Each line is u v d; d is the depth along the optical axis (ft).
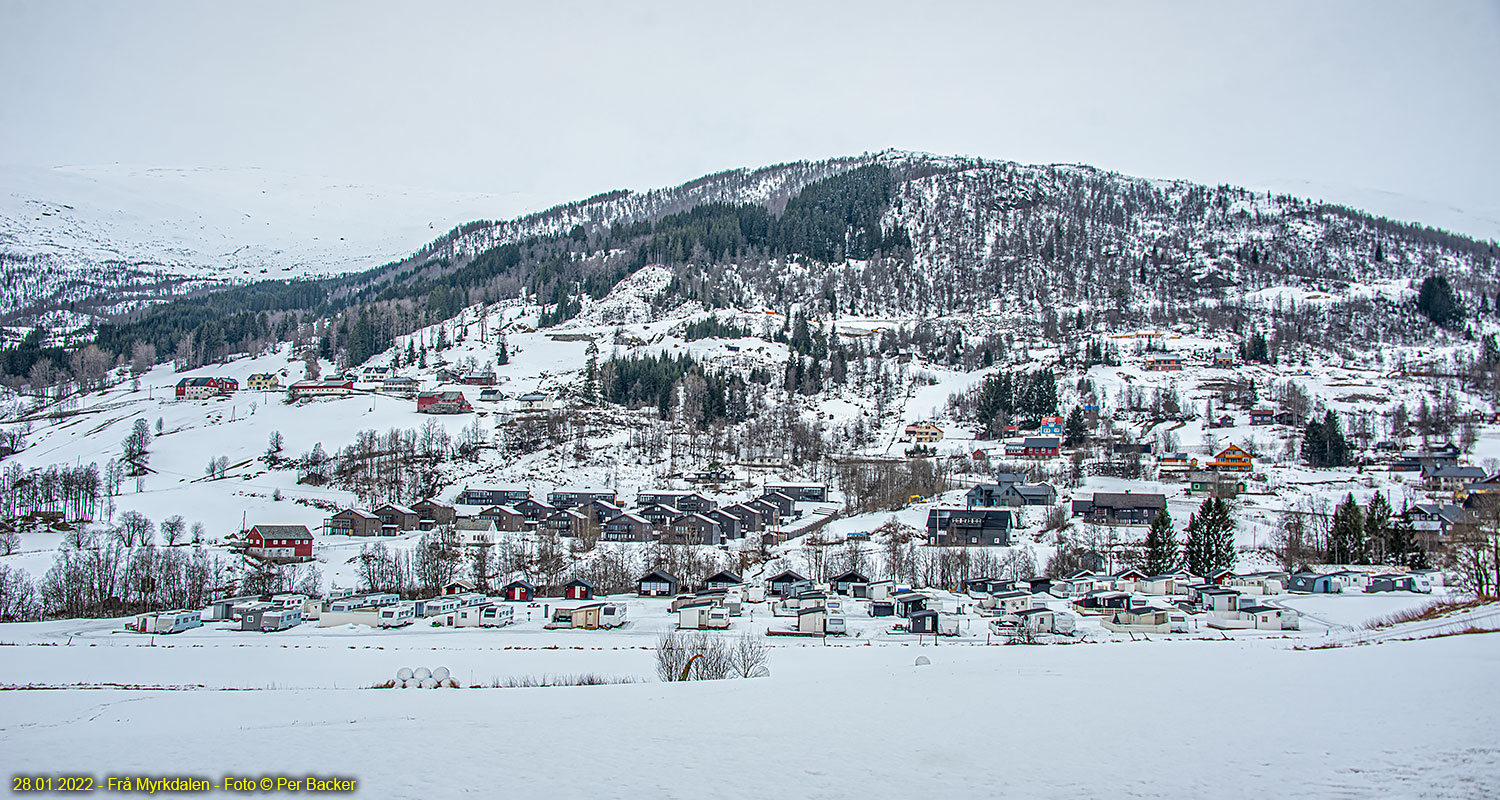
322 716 152.87
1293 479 645.10
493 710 144.66
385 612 345.72
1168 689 142.92
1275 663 173.47
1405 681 134.31
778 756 102.17
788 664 241.76
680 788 89.56
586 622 337.72
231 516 542.57
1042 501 593.01
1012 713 125.80
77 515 533.96
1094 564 457.27
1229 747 97.30
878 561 469.98
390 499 594.65
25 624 347.77
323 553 479.00
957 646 288.51
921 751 102.37
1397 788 78.79
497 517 558.97
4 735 142.82
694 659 211.20
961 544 500.33
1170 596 385.09
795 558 480.23
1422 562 432.25
